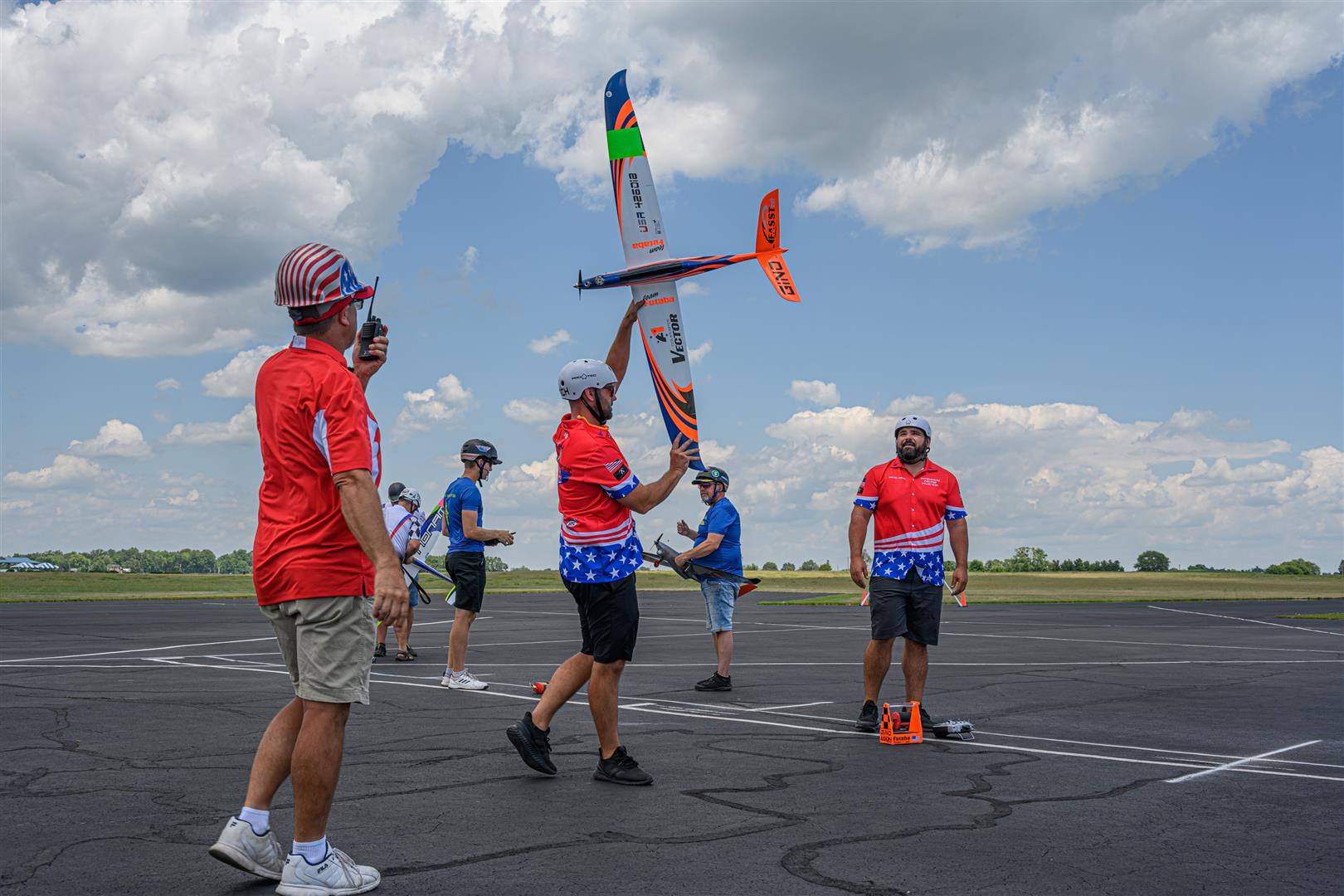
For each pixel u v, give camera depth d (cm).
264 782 389
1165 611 2591
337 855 382
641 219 784
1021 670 1196
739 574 1001
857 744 707
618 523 577
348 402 379
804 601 2906
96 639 1505
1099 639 1675
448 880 395
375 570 373
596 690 570
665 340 760
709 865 419
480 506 981
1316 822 502
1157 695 982
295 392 382
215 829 464
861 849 447
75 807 502
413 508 1257
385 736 715
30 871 399
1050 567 7106
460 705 868
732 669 1198
